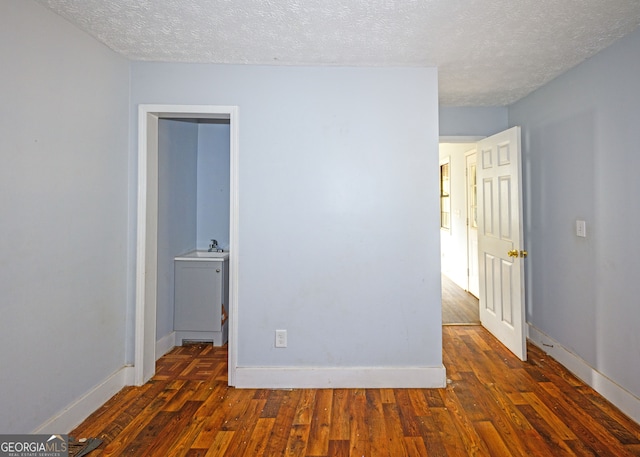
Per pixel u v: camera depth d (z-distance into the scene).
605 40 2.28
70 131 2.10
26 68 1.80
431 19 2.00
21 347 1.80
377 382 2.65
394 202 2.66
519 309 3.12
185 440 2.05
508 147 3.25
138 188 2.68
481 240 3.91
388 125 2.66
